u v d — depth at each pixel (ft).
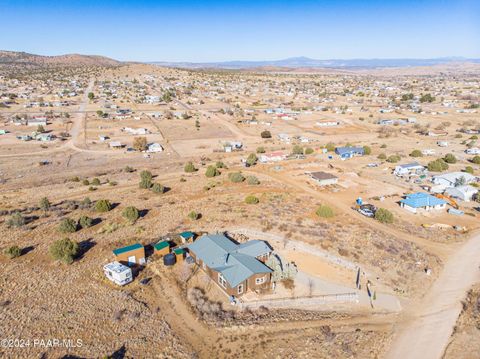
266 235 149.48
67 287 110.83
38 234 148.25
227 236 148.36
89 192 211.41
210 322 97.96
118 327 94.32
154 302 106.01
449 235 156.66
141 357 84.94
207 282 116.26
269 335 93.71
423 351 90.02
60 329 92.53
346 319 101.19
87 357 83.97
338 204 190.19
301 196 201.57
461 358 88.07
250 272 110.83
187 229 154.20
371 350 89.45
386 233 155.33
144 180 217.56
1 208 181.57
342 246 141.08
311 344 90.63
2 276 115.85
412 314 104.53
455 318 103.30
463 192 201.46
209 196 199.52
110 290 110.11
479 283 121.29
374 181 233.96
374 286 116.98
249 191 209.56
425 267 129.70
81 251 133.49
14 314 97.45
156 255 130.52
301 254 135.33
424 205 183.32
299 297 109.81
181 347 88.79
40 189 219.20
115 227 153.69
